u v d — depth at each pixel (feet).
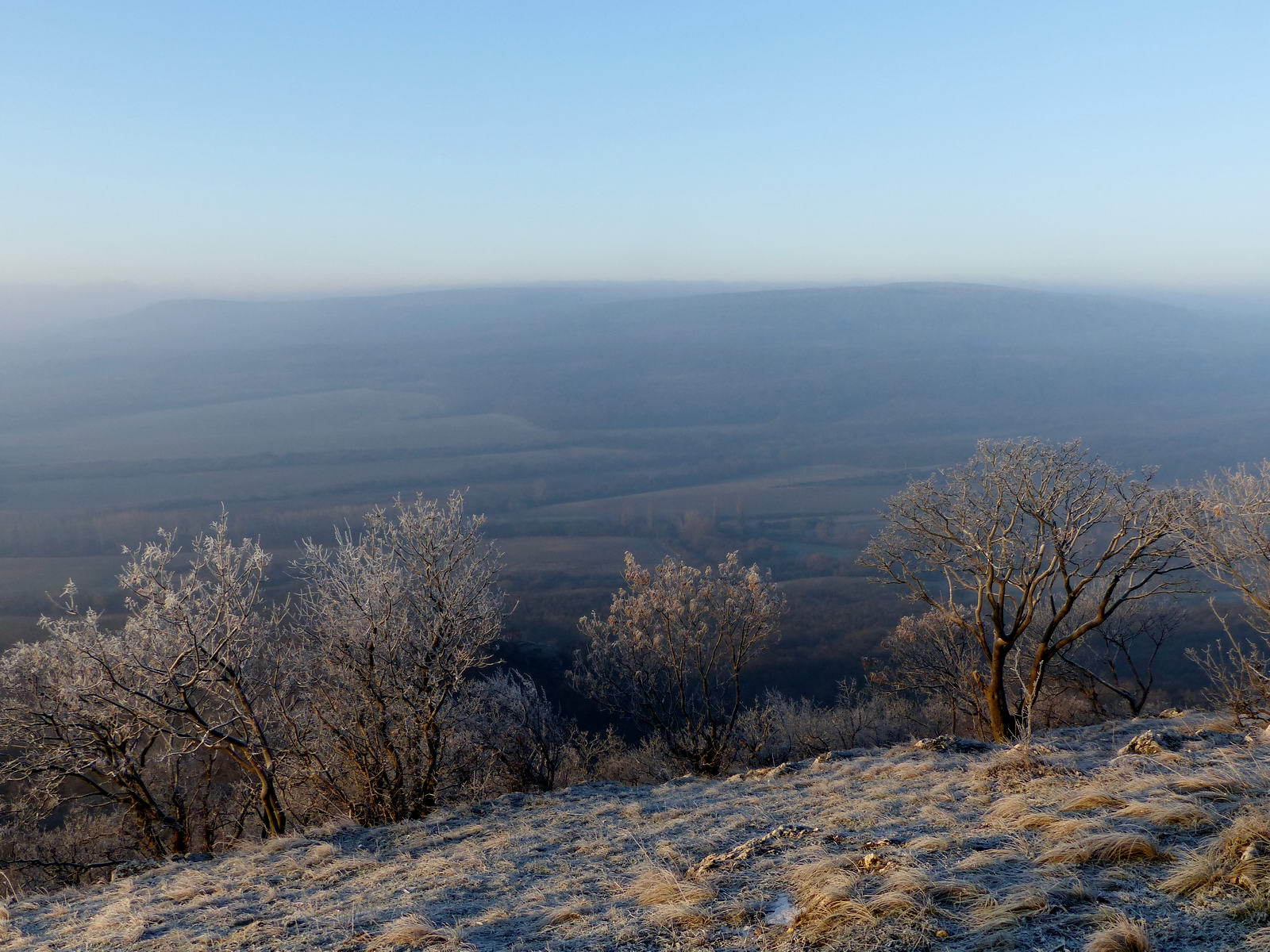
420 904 19.97
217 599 38.01
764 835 21.18
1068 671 66.64
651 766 68.90
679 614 60.34
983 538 47.70
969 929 12.57
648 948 14.33
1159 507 41.01
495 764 59.72
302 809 49.60
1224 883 12.30
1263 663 34.58
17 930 25.36
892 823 20.08
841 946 12.76
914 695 88.48
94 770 41.98
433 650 42.75
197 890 26.37
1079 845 14.87
